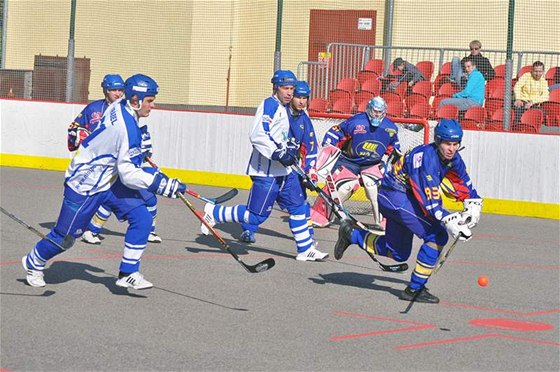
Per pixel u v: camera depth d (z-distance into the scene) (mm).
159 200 13812
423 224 7746
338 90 17031
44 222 11141
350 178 11906
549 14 17188
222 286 8133
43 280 7805
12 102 17094
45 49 20172
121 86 10070
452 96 16062
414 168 7609
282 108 9391
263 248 10234
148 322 6773
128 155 7266
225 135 15828
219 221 9898
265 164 9445
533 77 15750
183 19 19828
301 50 19891
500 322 7285
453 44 18016
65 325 6582
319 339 6516
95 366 5680
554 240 11906
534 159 14133
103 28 19844
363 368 5863
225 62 20078
